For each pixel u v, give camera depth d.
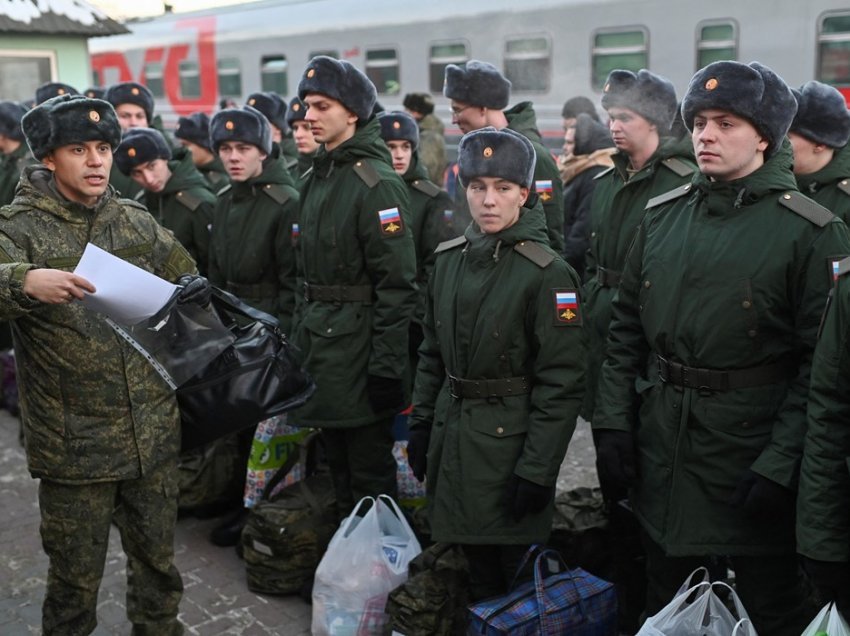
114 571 3.86
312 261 3.64
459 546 3.16
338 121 3.55
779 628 2.70
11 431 5.57
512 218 2.87
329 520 3.67
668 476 2.66
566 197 5.61
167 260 2.92
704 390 2.58
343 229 3.55
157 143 4.64
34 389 2.72
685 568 2.82
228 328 2.99
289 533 3.57
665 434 2.66
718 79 2.46
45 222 2.70
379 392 3.54
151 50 15.35
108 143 2.73
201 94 14.65
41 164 2.78
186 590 3.70
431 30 11.46
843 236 2.44
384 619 3.14
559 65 10.45
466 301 2.89
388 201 3.52
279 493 3.83
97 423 2.74
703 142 2.51
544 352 2.81
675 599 2.50
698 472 2.61
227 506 4.41
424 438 3.16
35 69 10.79
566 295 2.81
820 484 2.29
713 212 2.58
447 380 3.03
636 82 3.51
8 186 6.44
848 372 2.25
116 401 2.74
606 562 3.26
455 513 2.92
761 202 2.53
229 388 2.90
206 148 5.75
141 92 6.43
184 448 3.01
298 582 3.62
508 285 2.84
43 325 2.65
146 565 2.95
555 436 2.81
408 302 3.55
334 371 3.59
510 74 10.88
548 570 2.94
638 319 2.86
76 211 2.74
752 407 2.54
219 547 4.09
